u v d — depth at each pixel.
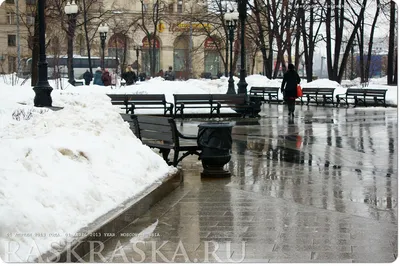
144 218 10.59
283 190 13.18
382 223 10.28
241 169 16.02
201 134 14.82
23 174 8.65
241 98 33.59
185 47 102.88
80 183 9.54
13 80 41.75
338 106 43.44
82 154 10.91
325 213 11.01
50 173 9.26
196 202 11.91
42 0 24.75
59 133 11.74
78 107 13.38
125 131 13.55
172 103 33.69
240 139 23.02
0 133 12.19
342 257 8.32
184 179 14.51
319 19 61.75
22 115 21.52
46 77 24.98
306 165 16.73
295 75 33.50
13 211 7.55
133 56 98.31
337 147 20.56
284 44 59.91
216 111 34.06
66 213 8.59
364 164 16.91
